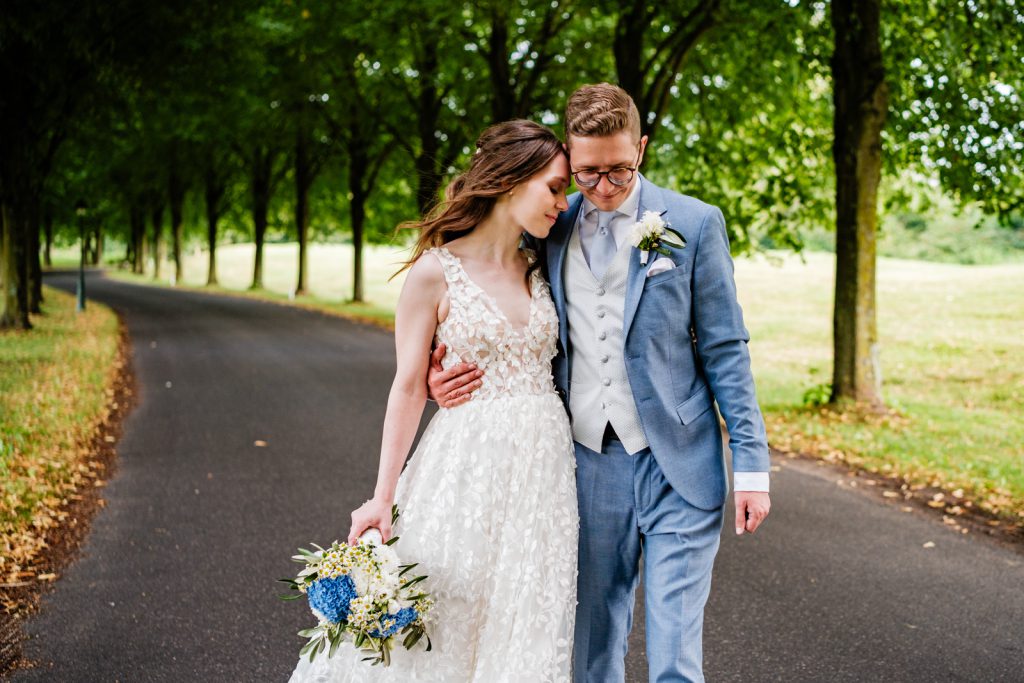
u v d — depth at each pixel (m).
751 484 2.34
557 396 2.51
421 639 2.28
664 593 2.36
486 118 18.30
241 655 3.52
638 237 2.37
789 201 12.56
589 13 11.92
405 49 16.91
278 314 23.55
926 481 6.68
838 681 3.37
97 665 3.41
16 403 8.22
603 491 2.50
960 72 8.98
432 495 2.35
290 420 8.72
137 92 15.14
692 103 13.59
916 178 11.96
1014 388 12.08
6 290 15.93
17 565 4.48
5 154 15.45
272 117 22.48
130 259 58.59
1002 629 3.90
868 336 9.54
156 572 4.46
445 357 2.42
